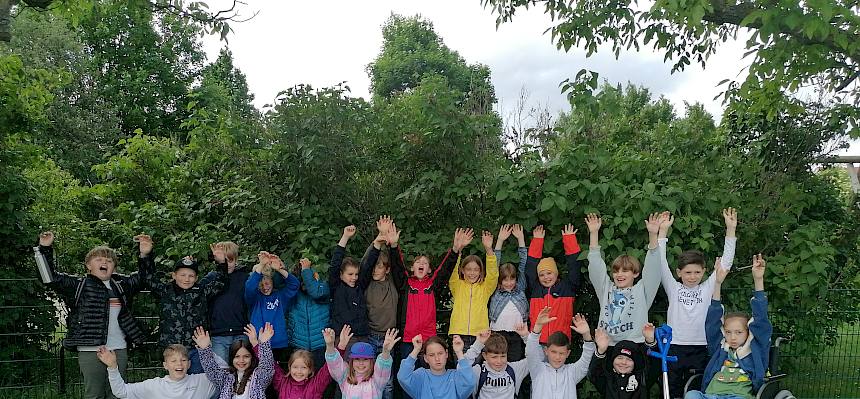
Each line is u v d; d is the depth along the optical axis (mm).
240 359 4688
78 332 4918
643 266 5066
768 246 6039
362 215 6172
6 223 6586
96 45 25062
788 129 7352
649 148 7598
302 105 5977
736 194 5957
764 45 5840
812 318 5852
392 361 4836
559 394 4543
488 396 4559
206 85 17672
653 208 5461
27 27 22703
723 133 7887
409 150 5934
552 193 5414
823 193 7371
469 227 5883
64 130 21219
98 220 7293
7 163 7156
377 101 6262
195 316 5043
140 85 24578
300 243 5906
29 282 6449
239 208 6367
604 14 6828
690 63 7699
